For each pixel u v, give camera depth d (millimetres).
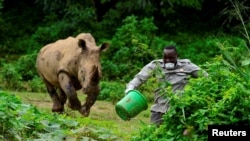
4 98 9539
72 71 14070
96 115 15445
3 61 24938
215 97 7699
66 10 26641
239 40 25125
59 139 9398
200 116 7438
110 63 23031
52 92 15305
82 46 13695
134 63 23250
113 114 15836
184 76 9695
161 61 9758
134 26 24391
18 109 9672
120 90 18969
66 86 14023
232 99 7406
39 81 20266
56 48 14812
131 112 8836
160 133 7945
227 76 7840
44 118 10047
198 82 7875
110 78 22844
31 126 9617
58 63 14469
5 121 8938
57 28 26625
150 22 24938
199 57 24578
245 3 25922
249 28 26234
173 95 7668
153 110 9695
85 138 9531
